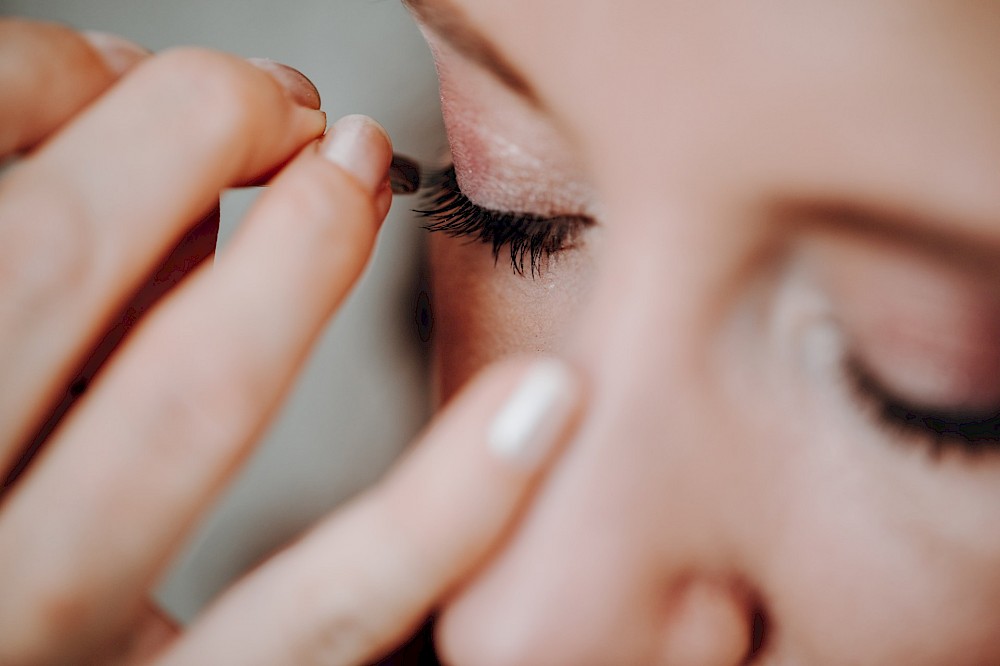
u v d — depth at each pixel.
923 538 0.19
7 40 0.17
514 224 0.22
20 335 0.17
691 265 0.18
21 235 0.17
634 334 0.19
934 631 0.19
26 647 0.18
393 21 0.28
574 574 0.18
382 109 0.29
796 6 0.17
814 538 0.19
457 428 0.18
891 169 0.17
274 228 0.18
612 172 0.19
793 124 0.17
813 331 0.19
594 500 0.18
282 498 0.34
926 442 0.19
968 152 0.17
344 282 0.18
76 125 0.17
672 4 0.17
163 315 0.18
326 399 0.33
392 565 0.18
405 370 0.32
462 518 0.18
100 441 0.17
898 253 0.18
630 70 0.18
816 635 0.20
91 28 0.31
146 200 0.17
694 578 0.19
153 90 0.18
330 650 0.18
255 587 0.18
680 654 0.19
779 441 0.19
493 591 0.18
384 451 0.33
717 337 0.19
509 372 0.18
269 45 0.31
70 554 0.17
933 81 0.17
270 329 0.18
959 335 0.18
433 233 0.25
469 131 0.21
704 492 0.19
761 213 0.18
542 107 0.19
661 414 0.19
